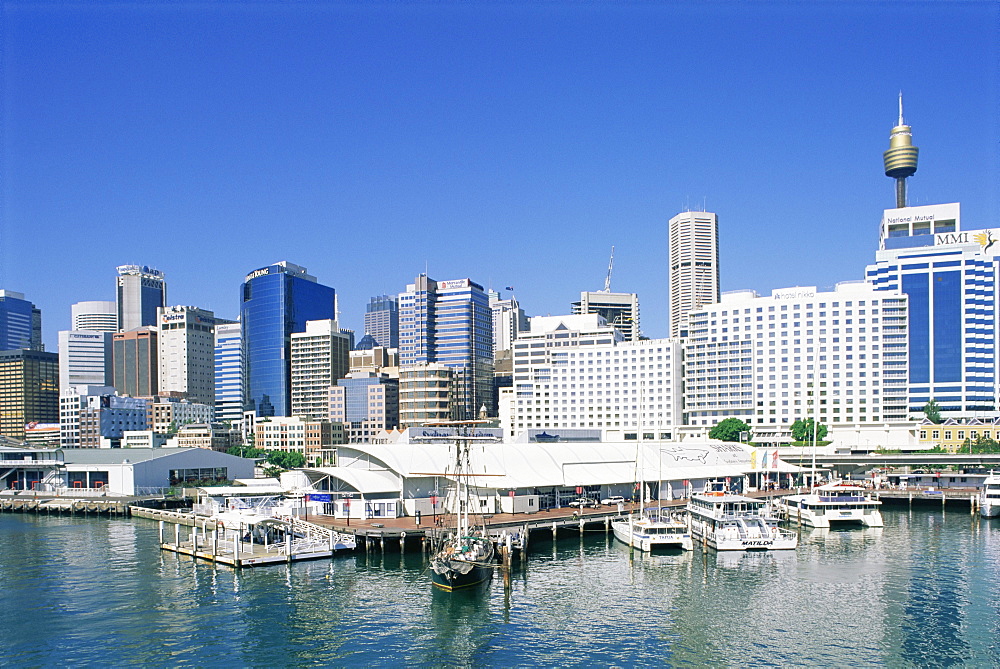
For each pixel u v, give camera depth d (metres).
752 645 81.81
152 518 177.50
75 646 82.31
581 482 165.50
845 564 117.75
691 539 130.25
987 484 180.25
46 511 192.00
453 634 85.38
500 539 123.56
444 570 100.62
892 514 176.12
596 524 151.75
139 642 83.38
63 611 94.25
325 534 128.62
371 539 127.88
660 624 88.56
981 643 82.00
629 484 177.00
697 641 83.06
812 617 90.75
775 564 118.19
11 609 95.38
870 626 87.38
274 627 87.69
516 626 88.00
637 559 122.50
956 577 109.06
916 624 87.94
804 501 163.00
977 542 136.62
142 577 110.69
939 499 191.88
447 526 133.62
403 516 147.75
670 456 199.88
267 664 77.31
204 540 133.88
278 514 142.75
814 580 107.69
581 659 78.38
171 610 94.12
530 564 118.94
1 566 120.06
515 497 153.75
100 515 184.62
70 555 129.00
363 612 92.94
